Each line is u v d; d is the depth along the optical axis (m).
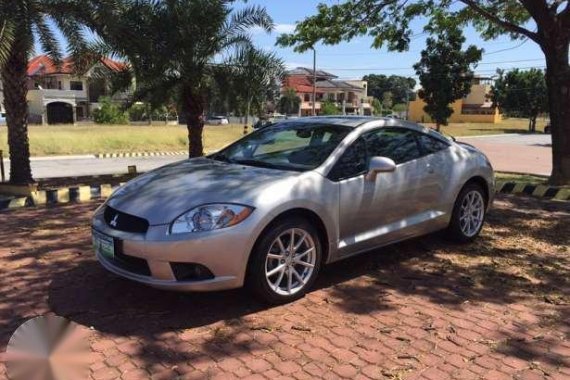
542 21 11.05
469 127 67.88
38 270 4.98
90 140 27.62
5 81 10.73
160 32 11.45
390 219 5.08
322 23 14.12
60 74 11.88
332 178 4.57
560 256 5.75
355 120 5.30
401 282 4.86
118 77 12.41
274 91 12.70
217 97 12.53
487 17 12.13
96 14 10.01
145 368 3.30
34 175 15.67
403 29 14.02
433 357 3.52
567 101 11.08
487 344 3.72
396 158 5.19
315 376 3.25
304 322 3.97
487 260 5.55
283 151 5.03
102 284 4.63
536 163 22.12
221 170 4.65
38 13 9.88
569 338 3.84
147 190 4.34
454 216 5.83
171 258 3.82
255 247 4.05
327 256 4.57
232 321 3.96
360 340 3.72
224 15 11.63
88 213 7.60
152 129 34.50
